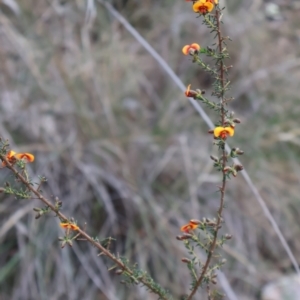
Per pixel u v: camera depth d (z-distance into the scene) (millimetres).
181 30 4523
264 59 4492
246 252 3426
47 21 4219
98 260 3240
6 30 3709
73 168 3484
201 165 3654
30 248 3191
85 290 3191
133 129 3785
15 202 3332
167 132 3785
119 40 4391
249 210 3602
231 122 1219
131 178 3492
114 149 3553
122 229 3402
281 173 3822
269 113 4164
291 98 4242
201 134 3877
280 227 3627
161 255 3285
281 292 3262
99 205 3395
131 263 3246
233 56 4465
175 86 4090
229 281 3352
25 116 3609
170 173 3648
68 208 3342
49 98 3678
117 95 3930
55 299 3080
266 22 4887
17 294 3129
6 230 3168
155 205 3387
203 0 1191
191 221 1327
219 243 1372
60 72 3768
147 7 4660
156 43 4422
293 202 3729
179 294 3168
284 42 4793
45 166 3420
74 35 4246
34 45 3861
